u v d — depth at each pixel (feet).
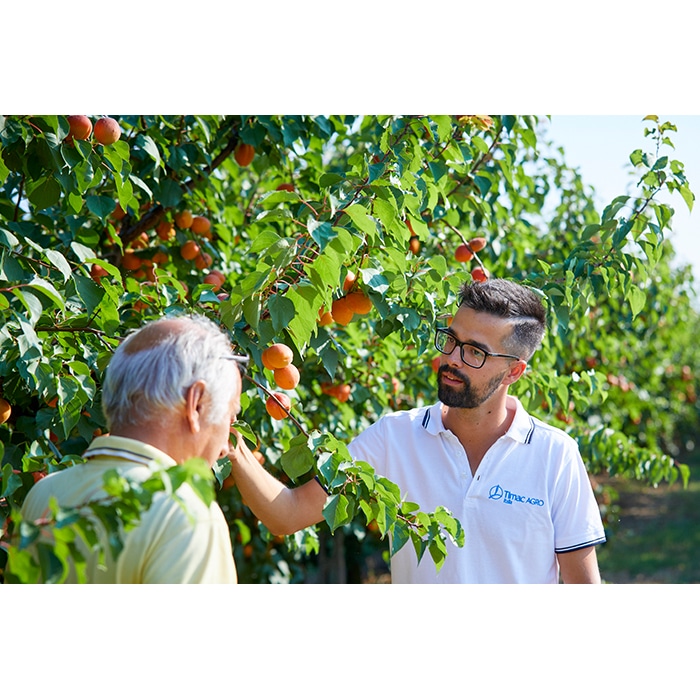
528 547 7.11
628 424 23.32
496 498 7.14
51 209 9.48
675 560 25.05
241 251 11.80
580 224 15.83
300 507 7.17
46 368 6.29
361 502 6.63
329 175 7.24
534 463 7.23
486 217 10.47
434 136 9.09
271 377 7.64
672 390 28.17
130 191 7.84
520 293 7.14
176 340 4.84
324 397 11.51
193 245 10.08
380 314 7.23
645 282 8.91
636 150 8.89
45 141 7.20
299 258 6.40
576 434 12.10
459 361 7.00
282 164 11.10
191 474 3.92
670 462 12.35
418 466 7.37
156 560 4.33
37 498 4.77
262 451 9.71
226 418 5.01
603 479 36.76
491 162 11.28
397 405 12.48
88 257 7.02
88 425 7.50
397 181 7.18
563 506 7.22
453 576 7.08
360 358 10.74
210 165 10.32
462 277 8.67
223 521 4.71
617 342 18.65
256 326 6.36
